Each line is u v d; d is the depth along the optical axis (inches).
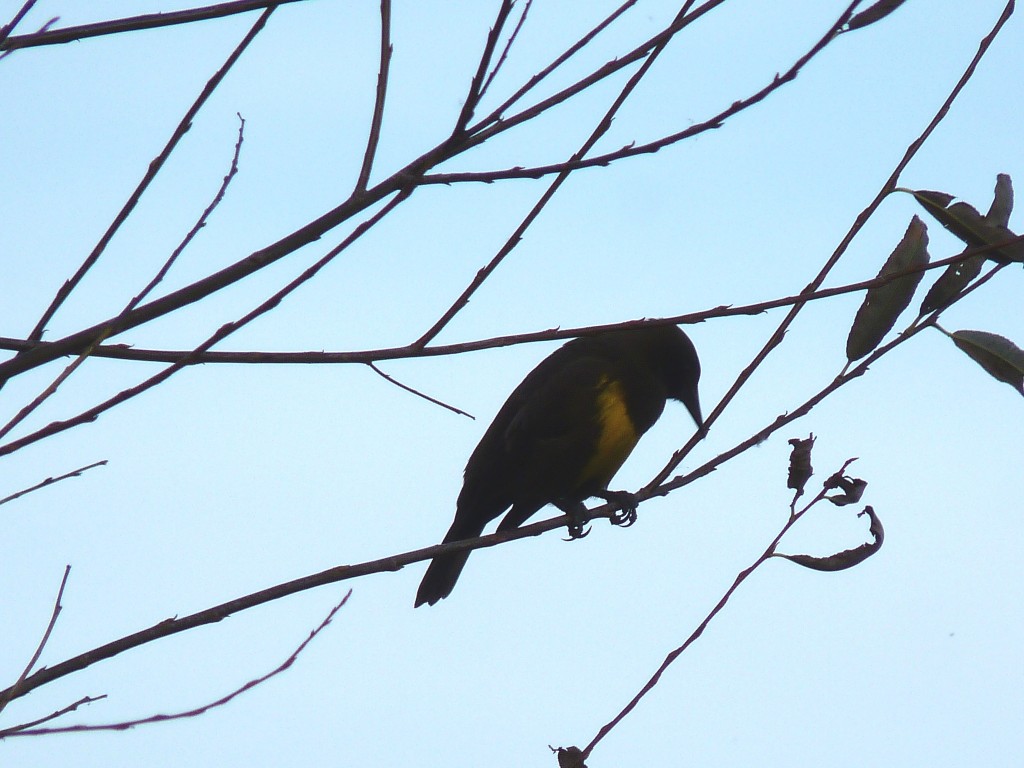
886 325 284.8
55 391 187.3
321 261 207.6
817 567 267.1
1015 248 275.3
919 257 285.3
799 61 215.3
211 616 220.8
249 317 207.3
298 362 216.7
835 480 274.8
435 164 206.2
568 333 218.4
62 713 199.2
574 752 241.3
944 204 278.1
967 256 233.1
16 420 183.8
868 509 273.4
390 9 216.1
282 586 230.8
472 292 217.3
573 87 215.8
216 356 214.4
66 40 194.9
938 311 282.4
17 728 194.9
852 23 217.6
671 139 214.1
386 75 214.1
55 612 197.0
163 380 203.3
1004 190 278.8
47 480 199.5
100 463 203.9
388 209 207.5
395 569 252.8
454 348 217.8
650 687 246.8
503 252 217.0
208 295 202.4
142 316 200.7
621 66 217.0
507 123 212.2
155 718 202.8
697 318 218.1
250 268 202.2
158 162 201.8
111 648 208.8
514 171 213.8
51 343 200.7
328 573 239.5
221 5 203.2
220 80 203.3
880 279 226.4
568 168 214.1
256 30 203.5
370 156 210.7
